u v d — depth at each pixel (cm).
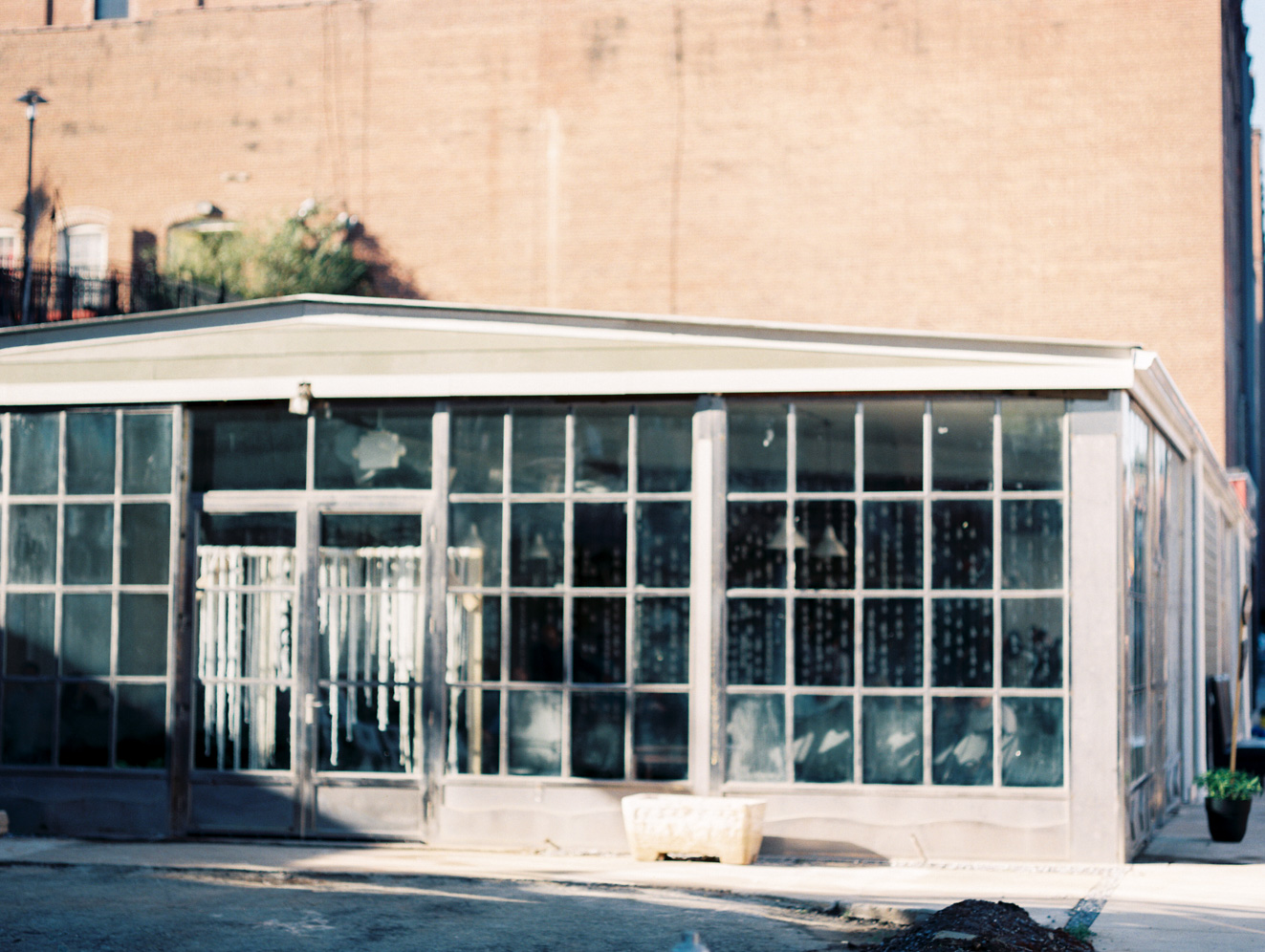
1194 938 721
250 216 2981
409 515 1054
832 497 999
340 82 2964
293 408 1052
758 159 2766
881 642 988
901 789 976
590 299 2820
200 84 3030
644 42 2830
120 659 1084
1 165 3109
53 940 705
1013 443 983
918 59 2708
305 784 1050
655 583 1017
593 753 1017
